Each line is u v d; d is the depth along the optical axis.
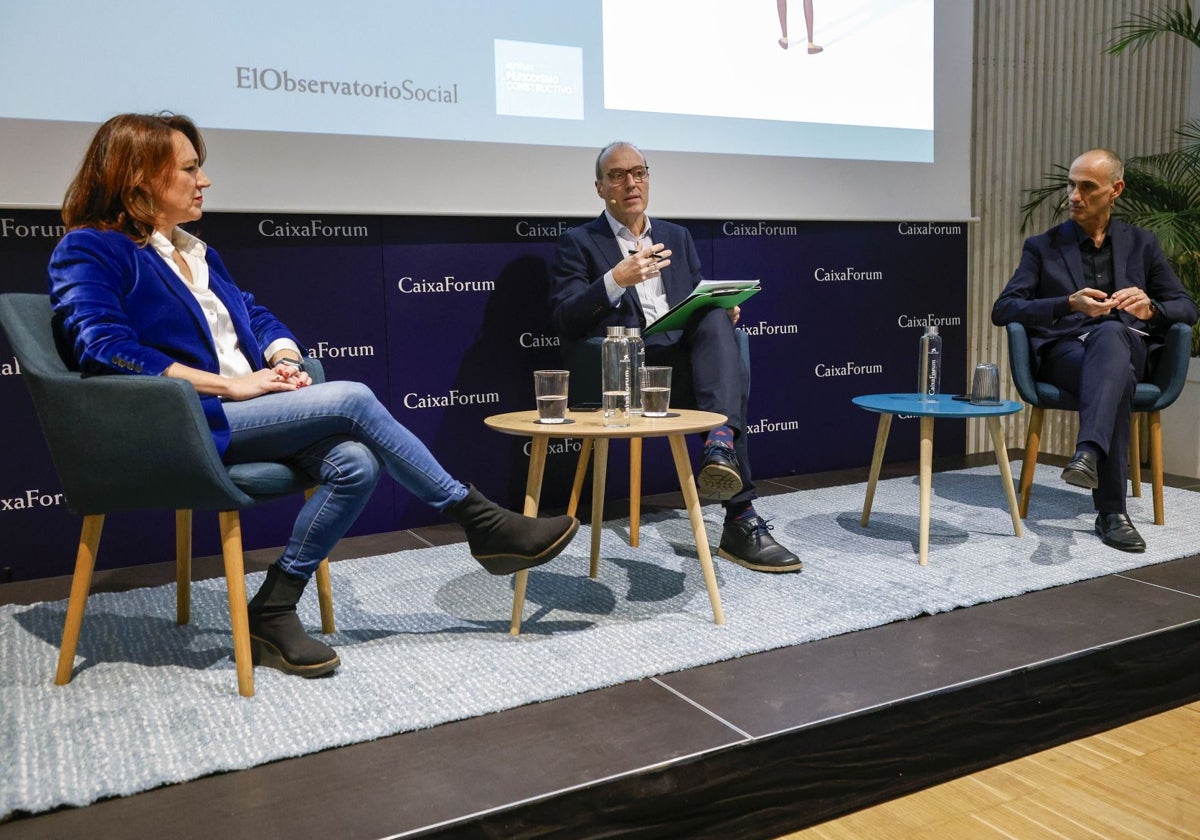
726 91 3.17
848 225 3.55
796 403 3.54
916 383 3.79
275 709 1.54
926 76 3.56
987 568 2.30
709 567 1.92
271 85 2.50
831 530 2.69
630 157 2.53
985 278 3.95
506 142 2.82
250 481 1.61
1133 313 2.53
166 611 2.08
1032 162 3.99
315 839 1.18
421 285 2.81
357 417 1.67
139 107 2.35
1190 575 2.27
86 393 1.52
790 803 1.48
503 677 1.67
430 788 1.30
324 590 1.89
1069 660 1.75
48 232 2.33
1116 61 4.15
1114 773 1.60
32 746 1.41
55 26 2.25
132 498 1.58
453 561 2.45
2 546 2.38
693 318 2.28
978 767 1.65
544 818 1.28
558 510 3.07
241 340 1.85
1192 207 3.82
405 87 2.67
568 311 2.39
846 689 1.61
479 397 2.94
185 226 2.48
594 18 2.93
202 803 1.27
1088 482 2.38
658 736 1.45
